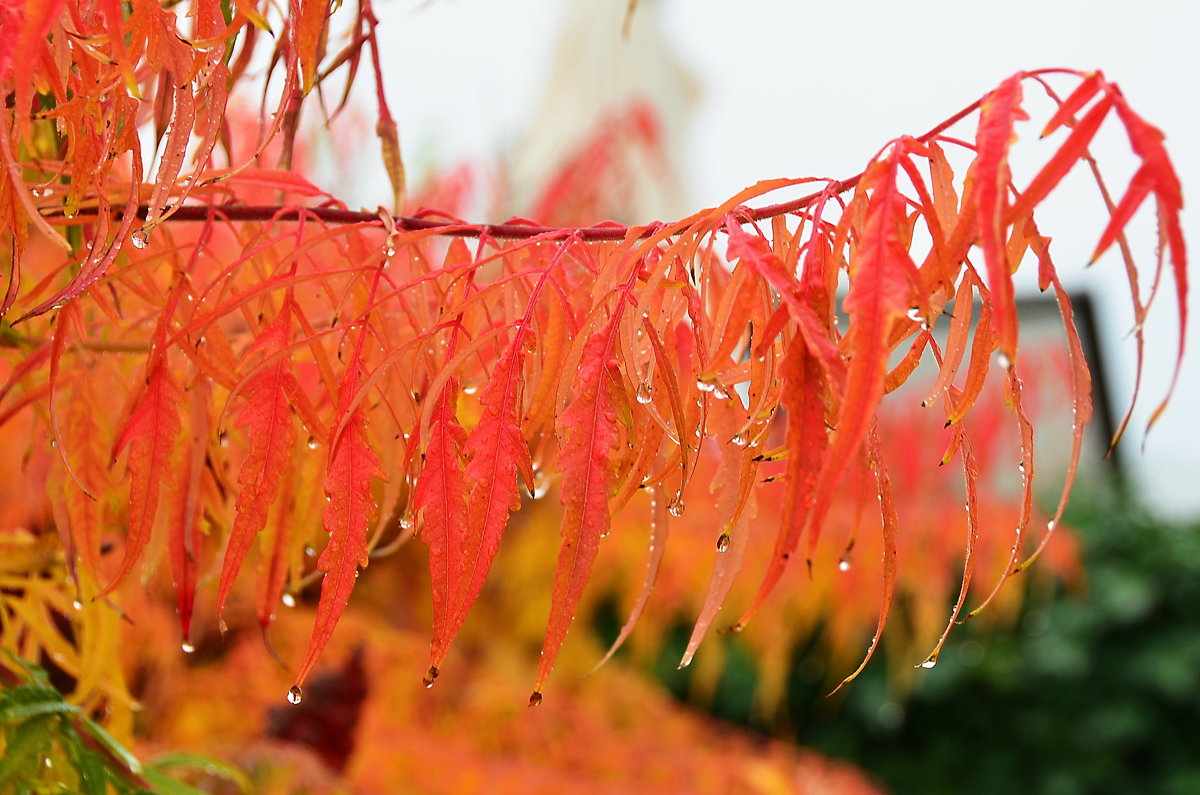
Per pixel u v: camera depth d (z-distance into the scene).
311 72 0.88
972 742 5.27
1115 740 5.11
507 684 2.34
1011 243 0.85
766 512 2.37
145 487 0.91
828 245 0.87
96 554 0.99
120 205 0.93
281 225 0.98
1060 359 2.96
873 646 0.86
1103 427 5.91
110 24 0.83
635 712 2.78
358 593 2.81
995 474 2.71
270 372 0.89
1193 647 5.05
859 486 0.87
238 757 1.29
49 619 1.03
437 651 0.85
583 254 0.92
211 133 0.87
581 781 2.01
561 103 4.71
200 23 0.86
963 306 0.86
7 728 0.93
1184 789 4.92
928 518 2.53
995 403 2.71
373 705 1.92
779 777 2.38
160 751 1.40
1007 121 0.82
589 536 0.85
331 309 1.00
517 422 0.86
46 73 0.86
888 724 5.22
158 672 1.43
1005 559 2.60
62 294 0.87
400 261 1.45
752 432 0.87
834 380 0.81
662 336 0.89
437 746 1.88
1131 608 5.10
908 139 0.85
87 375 0.98
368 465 0.87
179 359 0.96
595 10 4.76
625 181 3.25
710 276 0.96
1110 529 5.34
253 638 1.79
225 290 0.92
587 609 3.41
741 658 5.15
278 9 0.93
